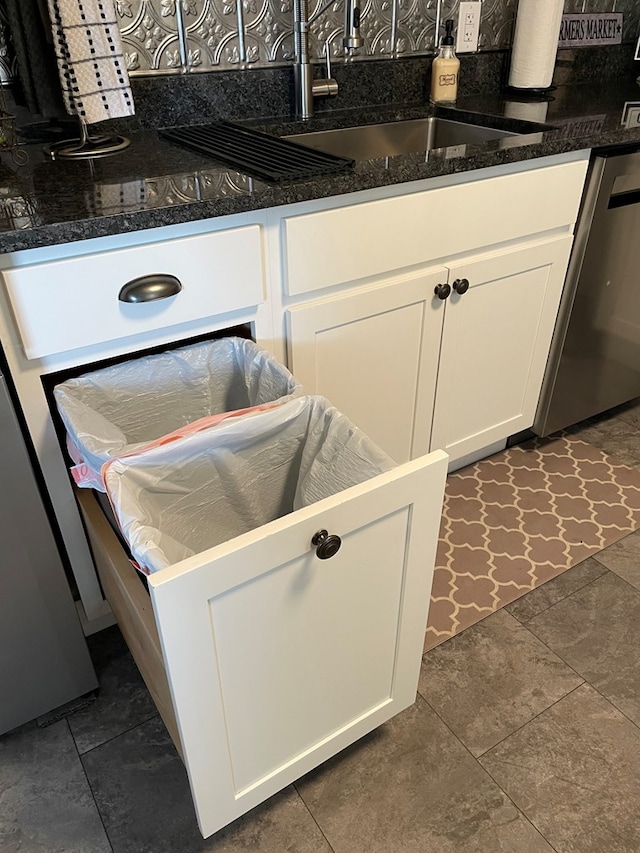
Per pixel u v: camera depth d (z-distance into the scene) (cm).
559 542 169
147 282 107
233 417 101
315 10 165
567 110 178
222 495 109
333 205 124
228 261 115
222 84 160
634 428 213
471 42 193
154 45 148
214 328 122
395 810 115
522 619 149
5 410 96
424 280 145
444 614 150
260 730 95
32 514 106
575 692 134
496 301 162
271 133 161
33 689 122
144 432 126
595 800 116
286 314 129
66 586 116
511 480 190
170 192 110
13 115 137
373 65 179
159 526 100
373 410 156
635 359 204
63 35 119
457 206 140
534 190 151
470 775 120
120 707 131
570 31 207
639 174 166
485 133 172
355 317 139
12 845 111
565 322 179
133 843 111
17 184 115
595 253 171
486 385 176
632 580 159
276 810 115
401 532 92
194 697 83
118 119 150
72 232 97
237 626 81
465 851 109
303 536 80
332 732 109
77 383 111
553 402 193
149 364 117
